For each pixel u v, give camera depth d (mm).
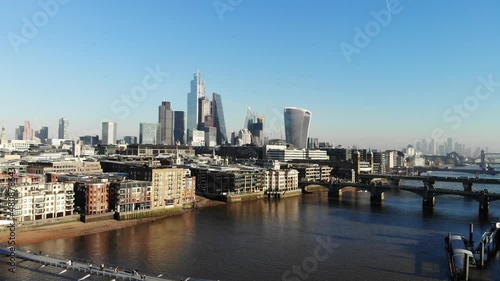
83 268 169250
